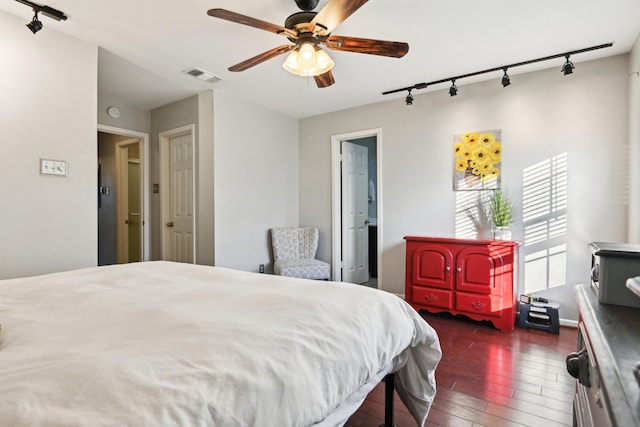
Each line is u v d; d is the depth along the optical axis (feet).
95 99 8.38
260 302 3.85
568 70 8.62
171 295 4.23
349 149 14.85
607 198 8.96
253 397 2.35
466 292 9.93
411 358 4.82
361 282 15.60
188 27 7.64
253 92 11.83
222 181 11.85
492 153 10.57
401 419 5.43
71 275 5.40
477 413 5.55
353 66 9.59
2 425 1.68
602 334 2.14
